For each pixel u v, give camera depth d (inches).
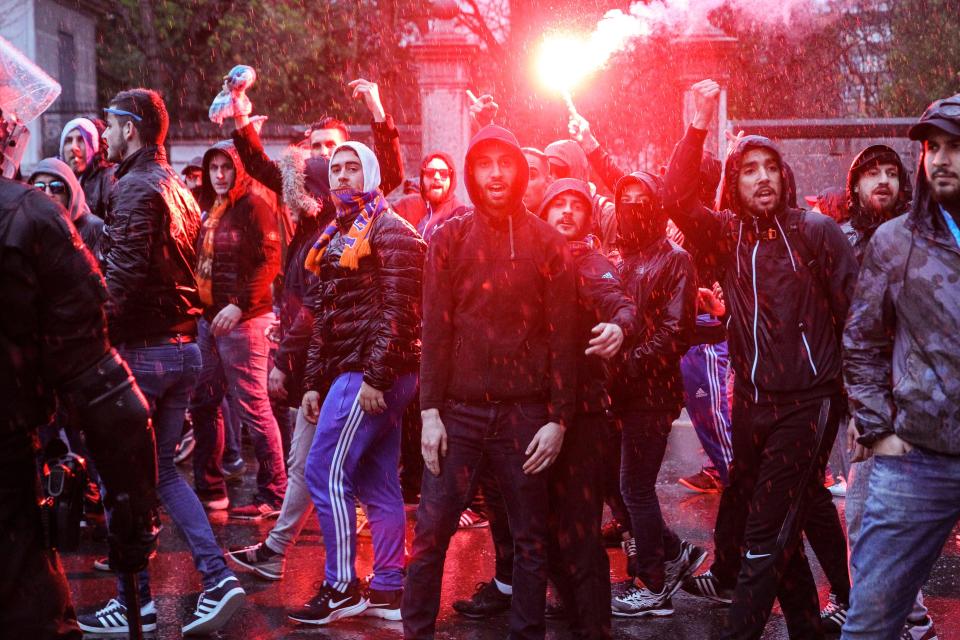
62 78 1785.2
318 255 351.3
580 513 274.8
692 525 464.8
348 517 339.3
